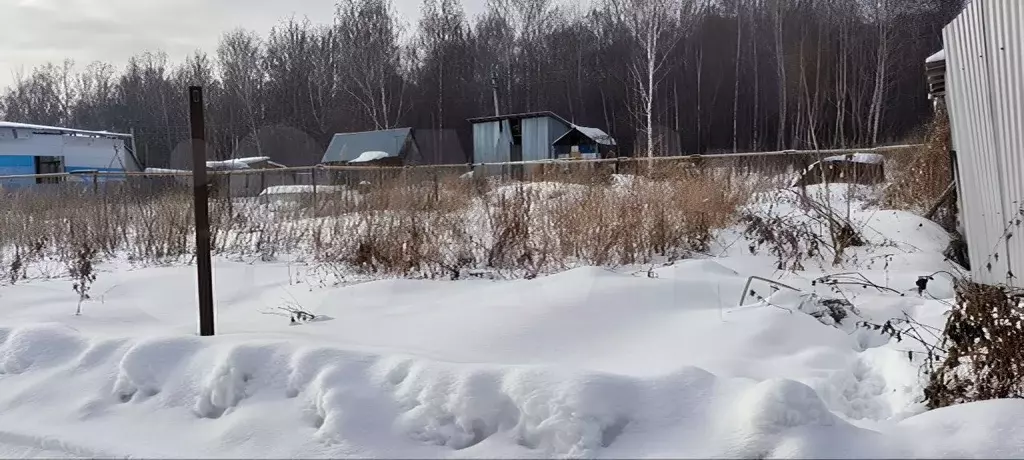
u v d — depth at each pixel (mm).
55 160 26609
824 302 5410
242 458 3307
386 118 43875
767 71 42344
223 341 4227
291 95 53000
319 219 10086
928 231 8453
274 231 9898
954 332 3979
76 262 8055
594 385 3340
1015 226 5152
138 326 5586
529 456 3145
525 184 9633
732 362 4402
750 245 8062
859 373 4438
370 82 47188
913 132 29641
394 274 7488
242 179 17672
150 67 62250
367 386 3631
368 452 3244
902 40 38500
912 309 5496
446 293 6355
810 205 8484
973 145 6441
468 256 7676
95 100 68375
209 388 3840
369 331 5160
